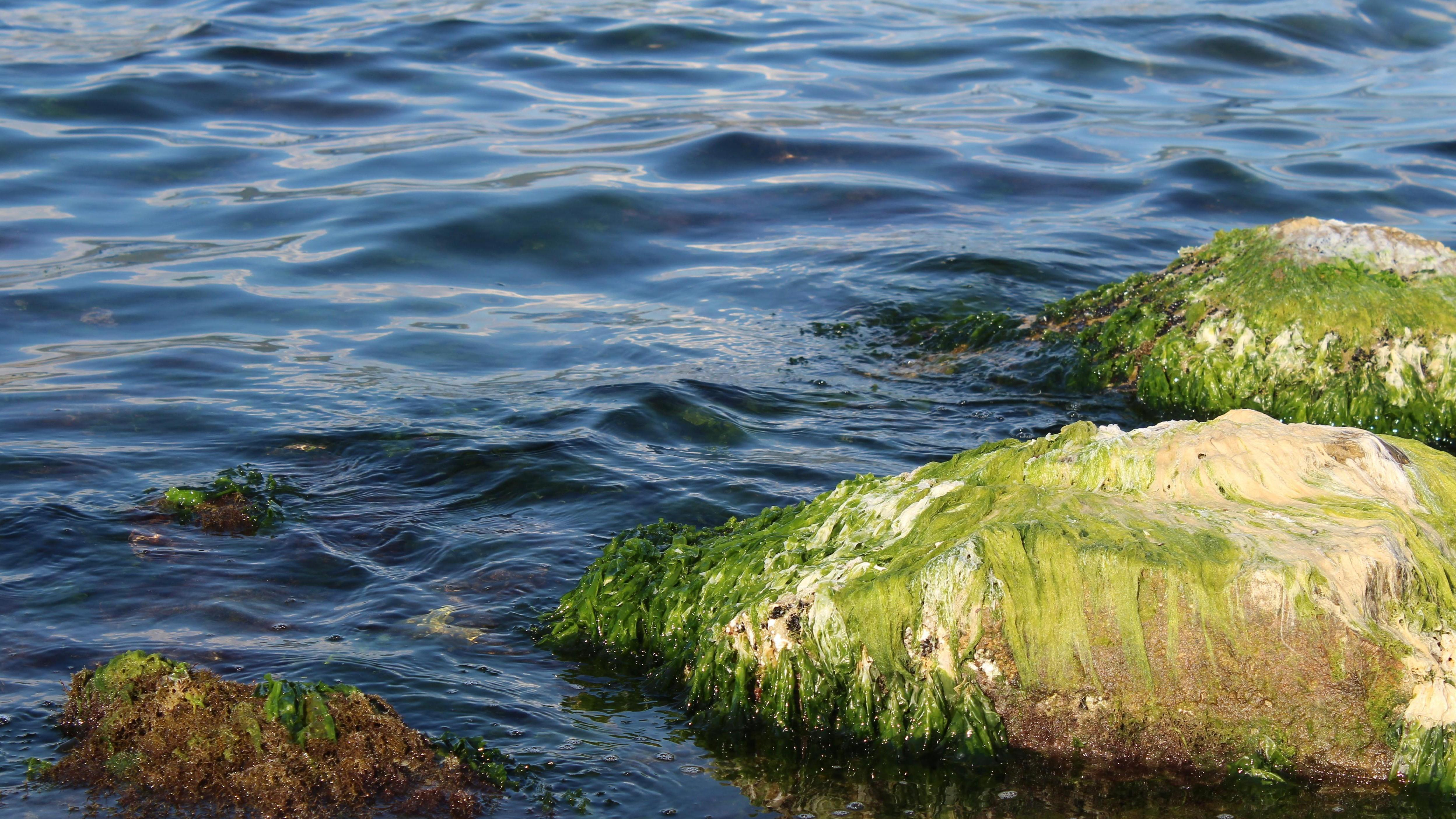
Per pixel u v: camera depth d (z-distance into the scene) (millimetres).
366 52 20016
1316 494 5188
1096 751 4781
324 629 5809
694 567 5711
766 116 17750
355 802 4457
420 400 9047
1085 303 10547
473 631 5855
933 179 15641
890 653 4879
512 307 11375
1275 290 9461
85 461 7695
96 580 6176
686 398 9164
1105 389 9695
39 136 15500
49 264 11727
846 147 16594
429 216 13359
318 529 6918
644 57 20641
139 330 10320
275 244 12617
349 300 11281
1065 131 17734
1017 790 4688
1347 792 4637
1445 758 4633
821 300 11641
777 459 8172
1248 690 4699
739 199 14656
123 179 14359
